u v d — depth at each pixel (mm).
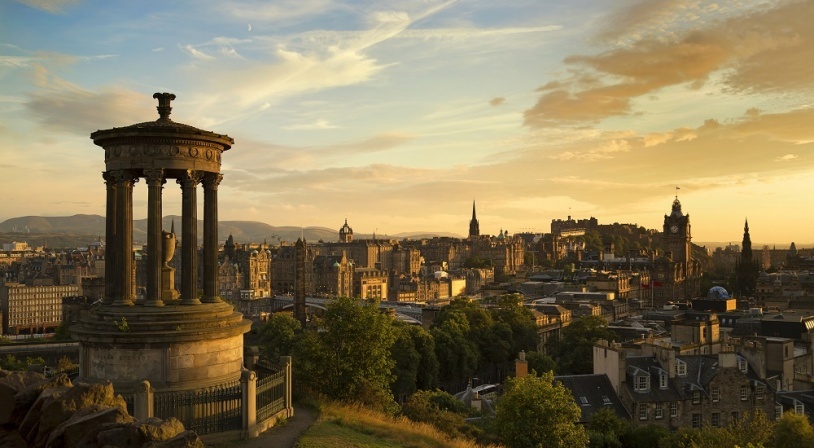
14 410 22703
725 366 100688
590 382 99250
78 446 19859
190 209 38844
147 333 36031
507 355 173500
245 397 35625
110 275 38906
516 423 68812
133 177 39625
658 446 83438
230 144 41094
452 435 59625
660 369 100188
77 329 37531
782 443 82000
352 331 55531
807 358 137000
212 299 40250
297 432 37531
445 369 150625
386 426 45250
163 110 39656
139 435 19625
